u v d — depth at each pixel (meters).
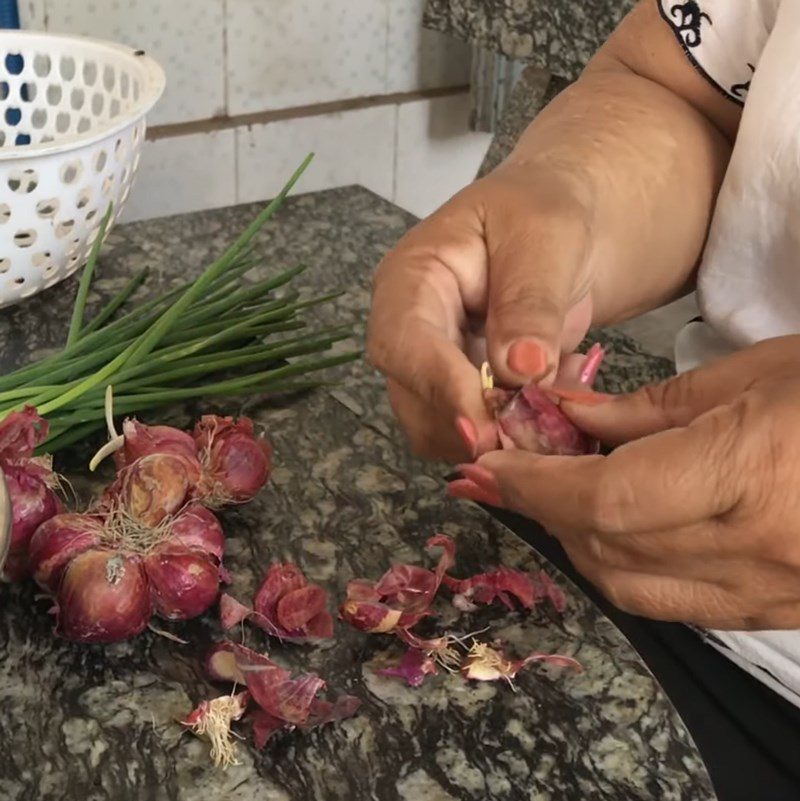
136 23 0.89
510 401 0.34
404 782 0.33
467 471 0.33
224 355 0.50
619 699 0.36
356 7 0.99
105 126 0.54
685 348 0.52
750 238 0.46
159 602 0.37
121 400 0.46
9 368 0.52
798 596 0.31
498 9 0.84
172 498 0.38
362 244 0.67
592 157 0.44
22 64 0.75
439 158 1.12
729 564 0.31
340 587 0.40
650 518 0.30
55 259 0.56
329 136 1.03
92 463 0.43
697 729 0.44
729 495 0.29
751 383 0.32
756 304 0.48
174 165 0.96
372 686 0.36
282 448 0.47
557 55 0.80
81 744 0.34
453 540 0.42
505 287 0.35
